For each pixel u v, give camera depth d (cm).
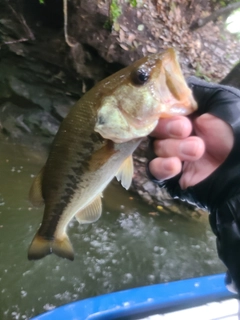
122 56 97
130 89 25
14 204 76
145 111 25
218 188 26
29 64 99
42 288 63
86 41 96
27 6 98
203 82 29
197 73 115
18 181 83
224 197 26
